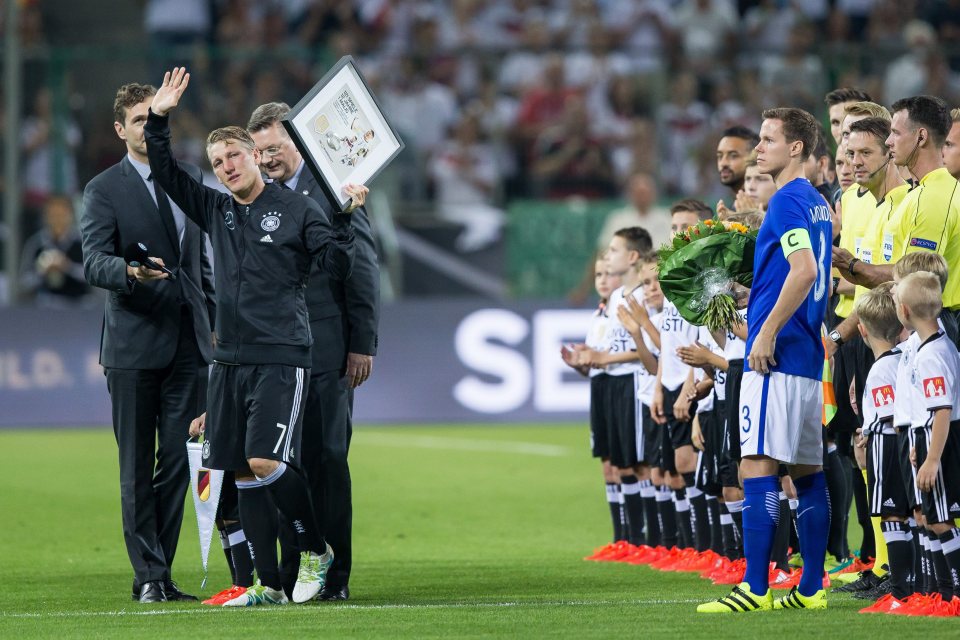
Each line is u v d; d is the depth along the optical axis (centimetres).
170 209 2494
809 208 2153
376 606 2288
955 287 2400
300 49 7094
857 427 2628
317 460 2414
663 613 2158
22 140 6838
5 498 4141
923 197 2395
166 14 7638
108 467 4881
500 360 6400
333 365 2409
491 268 6875
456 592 2506
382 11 7825
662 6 7881
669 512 2964
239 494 2306
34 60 6850
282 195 2280
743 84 7288
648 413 2975
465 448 5466
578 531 3522
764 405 2136
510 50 7338
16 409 6178
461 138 7250
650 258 2945
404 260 6844
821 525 2202
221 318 2258
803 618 2078
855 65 7106
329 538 2411
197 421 2506
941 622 2034
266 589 2323
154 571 2431
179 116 6925
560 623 2061
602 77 7406
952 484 2108
